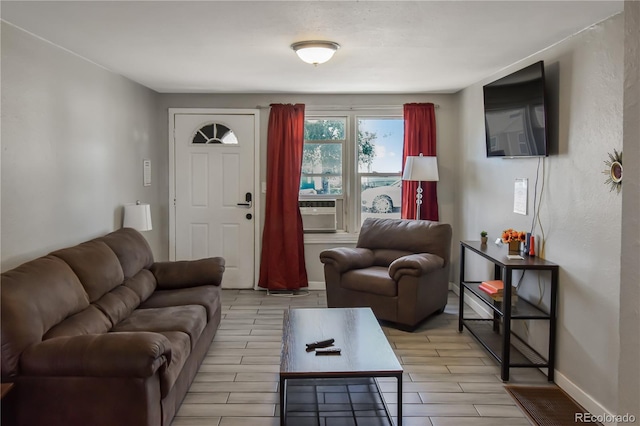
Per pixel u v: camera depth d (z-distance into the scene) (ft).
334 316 10.80
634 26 2.49
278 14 8.71
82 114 12.01
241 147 18.35
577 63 9.82
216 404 9.57
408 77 14.92
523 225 12.28
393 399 9.83
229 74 14.38
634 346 2.48
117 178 14.23
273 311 15.92
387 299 14.11
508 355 10.64
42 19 8.92
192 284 13.29
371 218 17.11
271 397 9.88
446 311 15.96
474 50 11.35
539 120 10.72
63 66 11.09
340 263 14.93
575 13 8.56
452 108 18.30
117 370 7.11
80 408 7.25
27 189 9.70
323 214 18.69
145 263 12.94
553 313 10.53
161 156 18.26
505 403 9.68
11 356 7.17
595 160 9.14
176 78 14.99
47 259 9.06
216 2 8.07
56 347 7.22
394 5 8.22
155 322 10.09
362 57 12.17
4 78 8.95
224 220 18.60
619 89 8.43
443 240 15.37
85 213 12.20
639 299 2.44
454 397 9.92
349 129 18.52
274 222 18.03
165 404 8.08
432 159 16.78
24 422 7.28
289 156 17.94
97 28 9.52
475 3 8.13
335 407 9.45
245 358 11.90
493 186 14.38
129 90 15.16
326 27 9.55
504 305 10.65
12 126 9.20
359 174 18.80
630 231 2.50
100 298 10.09
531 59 11.94
